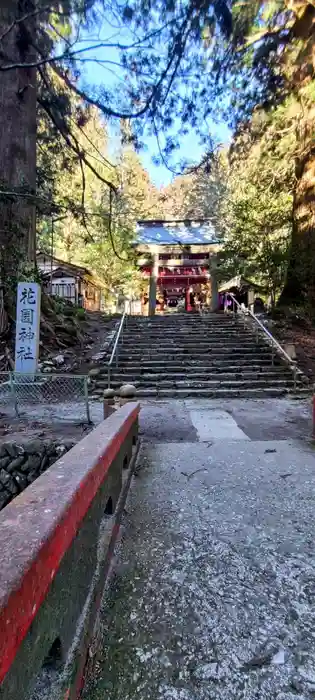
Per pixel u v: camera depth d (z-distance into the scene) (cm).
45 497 123
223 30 577
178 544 213
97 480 164
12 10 576
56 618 110
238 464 352
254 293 1730
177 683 129
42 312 1041
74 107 905
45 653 100
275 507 259
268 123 1080
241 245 1396
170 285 2253
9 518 108
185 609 163
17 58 755
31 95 973
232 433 477
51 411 608
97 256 1973
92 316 1373
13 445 455
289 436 460
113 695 124
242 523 237
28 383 628
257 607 165
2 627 73
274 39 713
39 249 1792
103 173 1723
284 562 196
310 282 1203
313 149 1160
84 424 528
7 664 74
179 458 372
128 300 2005
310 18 696
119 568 191
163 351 955
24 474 452
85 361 902
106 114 674
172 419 556
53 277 1703
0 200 888
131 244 1758
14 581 80
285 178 1383
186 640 147
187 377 819
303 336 1075
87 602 145
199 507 260
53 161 1226
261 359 912
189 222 1952
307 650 142
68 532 117
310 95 962
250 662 137
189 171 805
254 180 1418
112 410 460
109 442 204
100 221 1473
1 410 612
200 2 523
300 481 306
